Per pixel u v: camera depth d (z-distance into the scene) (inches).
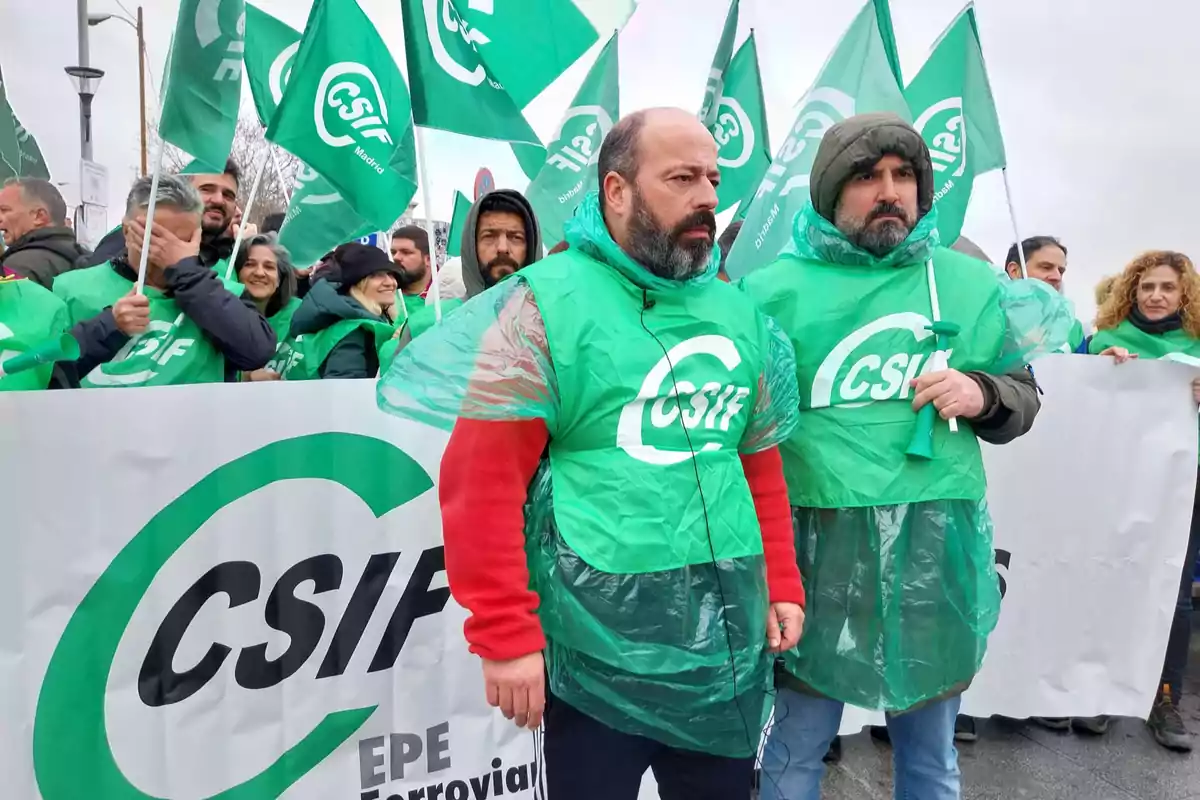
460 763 80.8
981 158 107.3
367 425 75.1
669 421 54.1
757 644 56.9
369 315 125.8
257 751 73.0
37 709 65.9
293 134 95.0
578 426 53.5
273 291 148.8
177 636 69.7
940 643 68.9
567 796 57.5
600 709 54.8
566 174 153.0
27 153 178.5
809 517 70.4
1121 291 132.0
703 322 56.3
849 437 69.2
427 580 78.5
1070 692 113.0
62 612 66.2
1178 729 116.8
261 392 71.2
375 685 77.2
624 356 52.9
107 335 87.1
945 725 74.4
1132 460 111.1
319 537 74.1
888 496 68.3
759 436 62.9
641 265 55.0
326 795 75.9
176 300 93.7
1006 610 111.0
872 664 68.4
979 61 106.5
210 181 143.3
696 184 53.4
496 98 92.8
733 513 56.2
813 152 89.0
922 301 71.4
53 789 66.7
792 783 74.0
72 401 65.5
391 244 180.5
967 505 71.6
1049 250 151.9
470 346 52.6
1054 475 109.8
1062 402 109.0
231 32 90.7
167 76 87.3
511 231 111.8
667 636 52.6
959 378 68.7
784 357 63.5
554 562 53.2
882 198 67.7
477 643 52.1
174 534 69.1
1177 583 112.7
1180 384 111.2
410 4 86.4
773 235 90.6
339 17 96.2
